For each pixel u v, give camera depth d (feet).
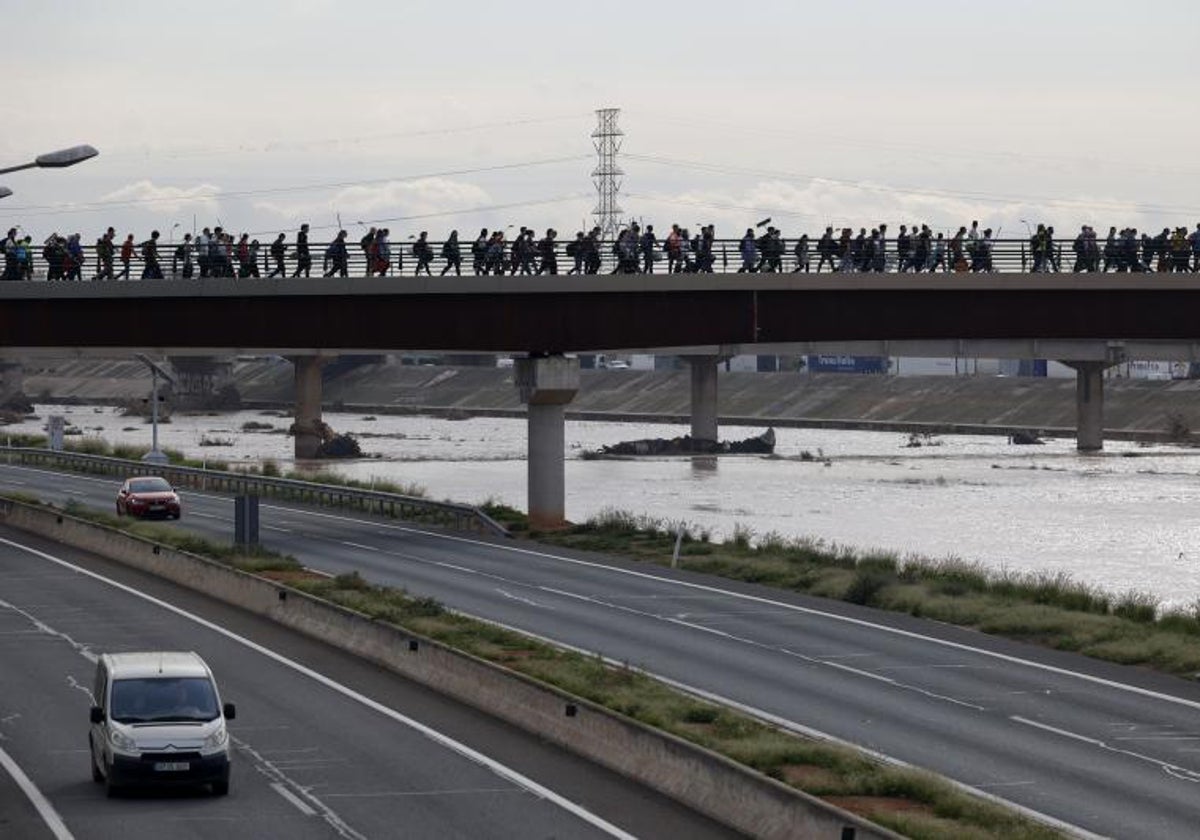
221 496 581.94
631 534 447.42
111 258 437.99
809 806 153.28
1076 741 206.28
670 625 302.04
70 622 308.60
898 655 271.28
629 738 190.60
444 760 196.95
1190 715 223.51
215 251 442.50
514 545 432.66
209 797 177.68
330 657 272.92
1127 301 465.88
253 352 460.96
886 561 385.91
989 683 246.68
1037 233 462.60
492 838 160.66
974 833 150.92
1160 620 305.32
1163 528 577.84
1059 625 291.17
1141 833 162.40
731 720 205.98
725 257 455.63
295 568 362.12
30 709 227.81
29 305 439.22
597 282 447.42
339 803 175.32
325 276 442.91
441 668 244.42
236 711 221.66
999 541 536.42
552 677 232.32
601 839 160.66
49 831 162.30
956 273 456.45
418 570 377.91
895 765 184.96
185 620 312.29
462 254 449.48
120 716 177.88
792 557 400.26
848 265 456.86
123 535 405.18
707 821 168.14
